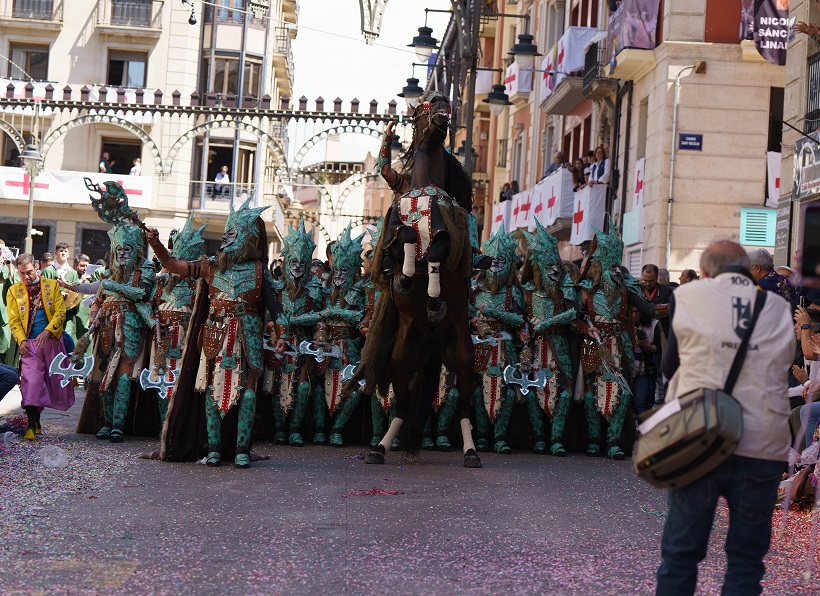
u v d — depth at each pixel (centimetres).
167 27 5044
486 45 5253
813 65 1814
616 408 1365
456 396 1355
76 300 1379
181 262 1134
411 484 1052
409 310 1152
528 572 710
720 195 2552
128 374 1325
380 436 1346
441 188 1175
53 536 766
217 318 1126
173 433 1145
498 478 1122
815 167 1734
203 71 5081
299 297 1387
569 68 3269
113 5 5044
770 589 696
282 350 1133
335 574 688
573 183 3148
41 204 4853
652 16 2658
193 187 4947
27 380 1288
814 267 601
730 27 2553
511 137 4712
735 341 563
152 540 765
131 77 5097
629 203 2850
